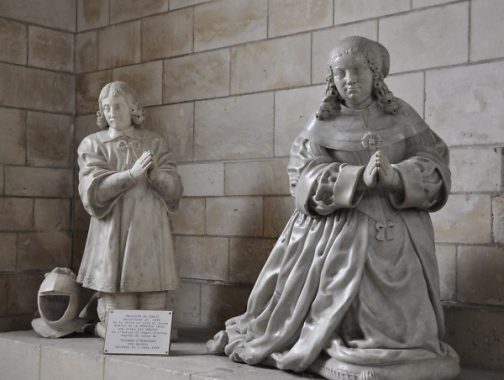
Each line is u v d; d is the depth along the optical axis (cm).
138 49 554
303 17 462
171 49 533
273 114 475
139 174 418
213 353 393
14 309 550
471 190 389
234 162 494
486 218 383
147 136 452
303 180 344
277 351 348
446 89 400
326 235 339
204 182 510
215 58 507
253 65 486
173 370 353
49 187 577
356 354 313
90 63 586
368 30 432
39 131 572
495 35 383
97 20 582
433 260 339
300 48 463
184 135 523
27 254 560
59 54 586
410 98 413
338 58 337
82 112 590
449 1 400
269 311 355
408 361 314
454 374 328
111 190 422
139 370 369
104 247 427
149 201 432
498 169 380
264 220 477
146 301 431
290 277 346
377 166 317
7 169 551
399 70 418
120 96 443
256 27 485
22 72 563
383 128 341
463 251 390
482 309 381
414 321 324
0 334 464
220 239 499
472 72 390
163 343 392
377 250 329
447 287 394
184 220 520
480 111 387
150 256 427
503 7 380
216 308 498
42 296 454
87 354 396
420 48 410
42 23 576
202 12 515
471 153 389
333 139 345
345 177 328
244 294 482
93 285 427
